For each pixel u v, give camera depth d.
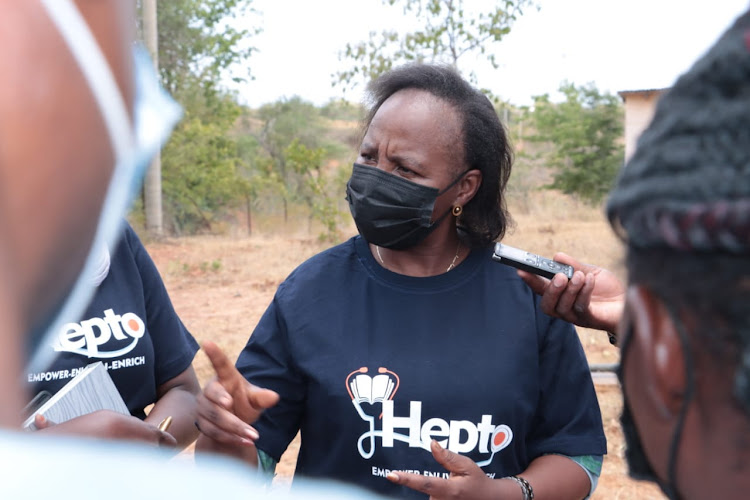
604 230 17.41
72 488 0.40
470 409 2.06
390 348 2.12
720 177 0.61
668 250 0.66
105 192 0.46
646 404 0.77
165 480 0.42
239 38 20.88
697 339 0.66
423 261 2.31
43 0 0.42
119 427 1.93
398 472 1.90
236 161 22.95
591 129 25.44
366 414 2.08
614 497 5.00
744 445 0.66
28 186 0.40
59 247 0.43
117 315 2.34
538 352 2.19
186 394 2.57
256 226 22.05
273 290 12.34
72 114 0.42
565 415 2.21
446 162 2.21
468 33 13.62
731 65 0.63
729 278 0.62
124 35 0.47
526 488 2.01
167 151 20.34
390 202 2.20
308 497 0.46
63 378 2.21
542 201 25.20
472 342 2.14
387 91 2.35
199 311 10.88
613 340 2.05
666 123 0.67
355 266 2.27
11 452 0.40
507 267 2.29
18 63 0.40
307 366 2.13
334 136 34.97
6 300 0.39
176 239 18.27
